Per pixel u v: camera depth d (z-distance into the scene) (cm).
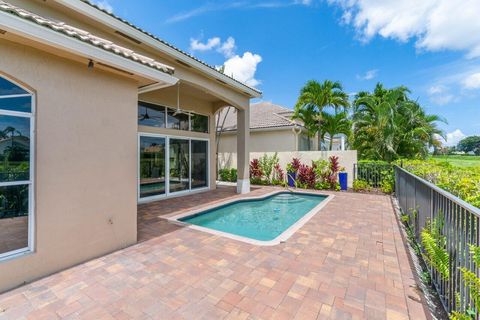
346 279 401
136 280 397
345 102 1608
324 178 1377
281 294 361
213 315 317
